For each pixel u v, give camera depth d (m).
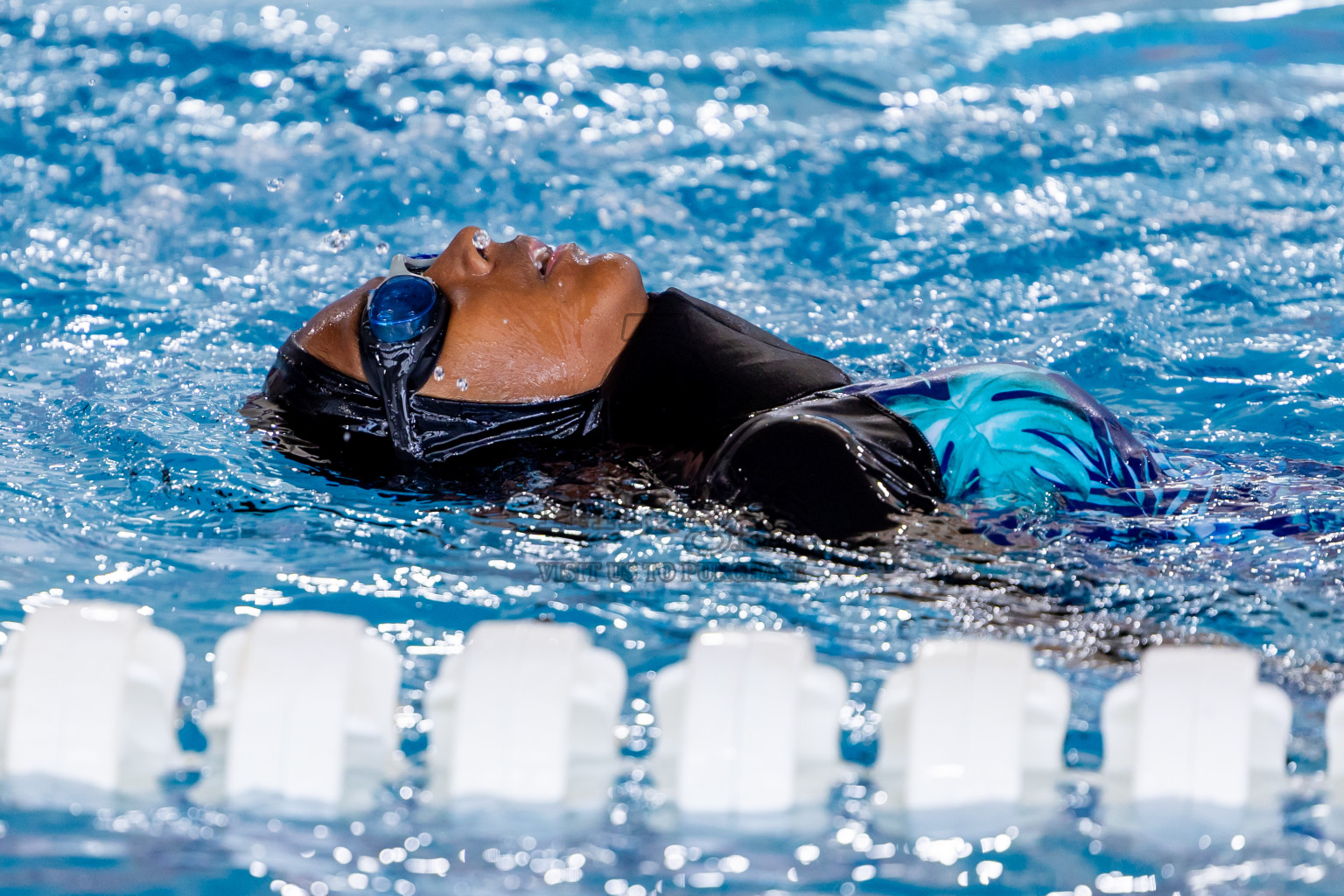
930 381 7.32
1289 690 5.48
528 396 7.68
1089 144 17.33
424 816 4.58
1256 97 19.45
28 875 4.29
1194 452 8.27
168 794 4.71
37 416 8.91
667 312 7.86
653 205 15.26
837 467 6.53
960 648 4.79
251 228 14.28
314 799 4.62
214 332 11.28
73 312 11.61
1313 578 6.26
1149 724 4.64
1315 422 9.51
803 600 6.24
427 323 7.56
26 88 18.28
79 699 4.69
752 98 19.66
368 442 7.86
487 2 25.84
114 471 7.93
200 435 8.50
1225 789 4.56
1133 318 11.79
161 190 15.09
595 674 4.82
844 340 11.44
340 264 13.36
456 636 6.13
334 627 4.79
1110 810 4.61
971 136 17.69
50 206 14.41
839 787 4.73
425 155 16.67
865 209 15.09
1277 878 4.29
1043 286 12.79
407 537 7.08
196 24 22.09
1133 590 6.15
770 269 13.46
